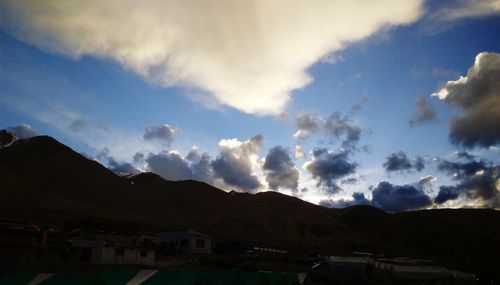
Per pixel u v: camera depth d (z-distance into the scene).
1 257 39.47
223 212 196.25
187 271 28.61
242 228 156.00
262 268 65.94
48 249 46.53
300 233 158.88
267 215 175.12
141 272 27.97
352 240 153.88
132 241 68.50
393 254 144.62
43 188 167.38
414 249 164.12
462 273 93.25
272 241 133.88
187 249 82.88
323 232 159.75
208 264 66.19
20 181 150.25
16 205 120.81
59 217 111.75
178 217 171.38
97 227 79.56
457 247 160.62
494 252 153.12
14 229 47.94
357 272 75.62
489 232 170.50
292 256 86.75
